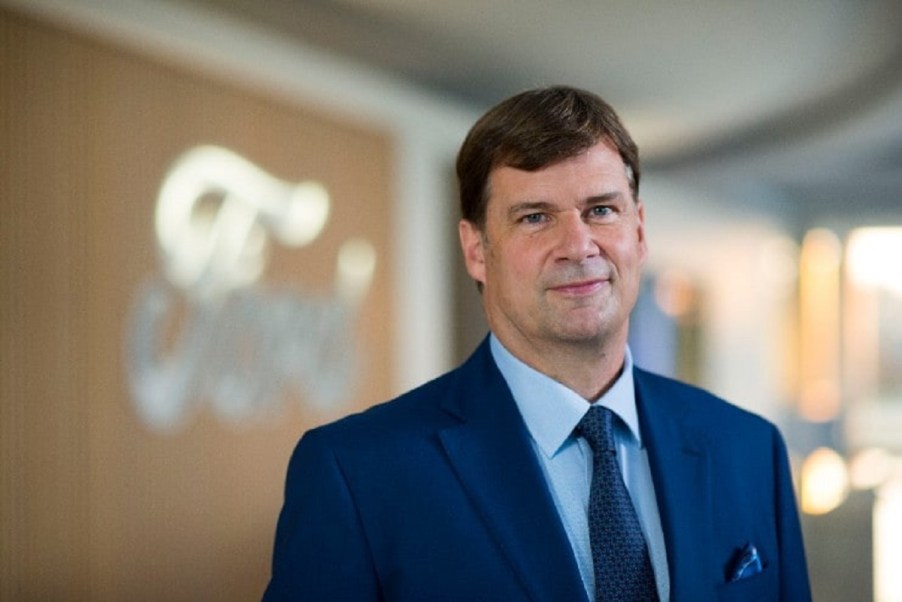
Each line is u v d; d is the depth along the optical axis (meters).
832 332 13.53
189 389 4.46
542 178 1.30
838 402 13.55
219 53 4.68
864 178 10.75
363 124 5.83
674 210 10.29
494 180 1.34
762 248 12.51
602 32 5.11
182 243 4.43
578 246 1.28
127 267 4.12
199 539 4.51
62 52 3.80
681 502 1.39
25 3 3.61
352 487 1.33
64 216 3.79
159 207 4.30
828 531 5.59
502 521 1.32
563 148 1.29
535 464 1.35
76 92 3.87
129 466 4.11
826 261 13.52
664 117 7.26
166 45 4.33
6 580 3.52
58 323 3.76
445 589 1.29
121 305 4.08
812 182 11.16
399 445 1.37
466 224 1.46
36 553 3.65
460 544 1.30
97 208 3.96
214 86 4.67
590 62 5.69
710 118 7.32
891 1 4.72
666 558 1.35
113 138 4.05
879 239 13.94
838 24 5.08
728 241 11.55
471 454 1.36
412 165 6.29
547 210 1.31
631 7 4.71
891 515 8.43
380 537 1.32
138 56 4.20
